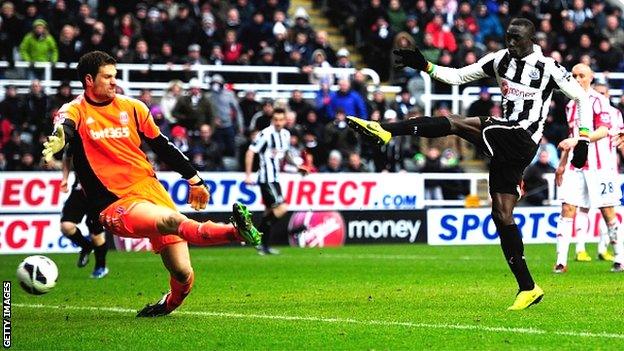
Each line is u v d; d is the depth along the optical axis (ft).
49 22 144.05
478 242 129.18
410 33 152.35
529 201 134.10
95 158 54.49
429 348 47.98
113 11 145.38
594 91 86.38
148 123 55.01
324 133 136.26
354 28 166.91
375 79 143.43
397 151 138.21
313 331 53.31
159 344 49.83
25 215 118.42
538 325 54.60
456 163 137.18
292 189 128.16
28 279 56.75
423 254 112.27
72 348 49.19
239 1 153.69
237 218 48.75
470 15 158.61
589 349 47.11
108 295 73.05
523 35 59.06
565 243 87.76
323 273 89.25
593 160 87.51
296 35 149.59
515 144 59.31
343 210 128.67
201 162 129.90
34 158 131.64
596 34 158.30
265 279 83.76
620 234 88.38
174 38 146.30
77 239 90.53
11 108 132.05
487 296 68.59
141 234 53.52
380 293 71.56
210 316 59.62
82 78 54.34
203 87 140.26
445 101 150.71
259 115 134.41
